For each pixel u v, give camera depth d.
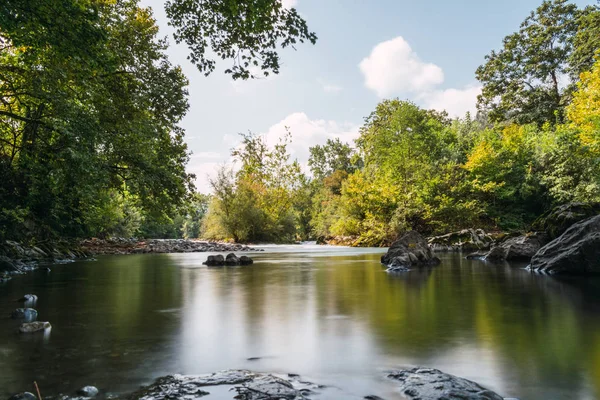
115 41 12.92
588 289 6.17
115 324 3.78
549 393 1.99
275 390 1.99
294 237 41.12
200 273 9.36
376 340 3.12
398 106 37.91
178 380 2.17
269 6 7.96
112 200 24.58
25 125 12.59
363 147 43.44
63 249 15.57
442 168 29.30
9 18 6.41
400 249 11.32
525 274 8.55
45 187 13.54
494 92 39.88
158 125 14.17
